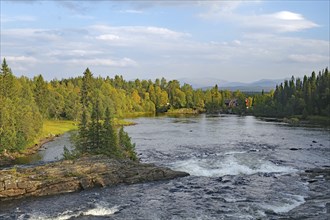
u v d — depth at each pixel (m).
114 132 63.66
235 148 83.12
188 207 39.91
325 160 68.50
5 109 83.25
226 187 48.31
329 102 172.75
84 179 49.03
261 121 170.12
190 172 57.50
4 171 48.41
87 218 37.00
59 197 45.00
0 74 113.44
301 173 56.12
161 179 53.53
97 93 169.88
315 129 129.88
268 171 58.28
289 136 107.88
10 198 44.59
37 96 148.75
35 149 86.31
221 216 36.50
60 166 52.56
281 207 39.03
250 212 37.53
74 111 153.75
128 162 56.59
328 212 36.44
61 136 112.12
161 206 40.53
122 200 43.25
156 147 84.62
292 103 192.88
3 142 77.75
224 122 163.38
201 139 99.94
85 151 61.94
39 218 37.22
